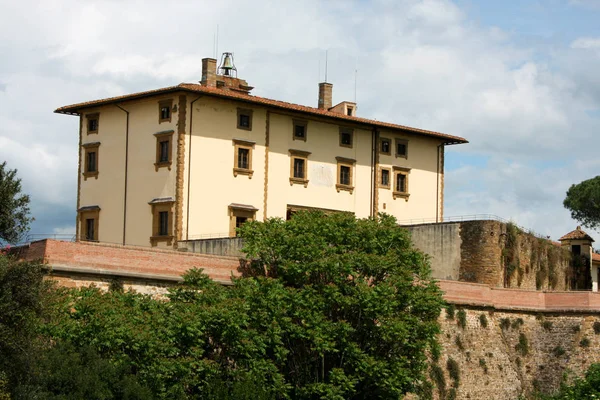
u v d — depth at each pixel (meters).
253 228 61.81
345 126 92.38
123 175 85.38
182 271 57.75
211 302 54.00
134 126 85.00
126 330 48.06
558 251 89.75
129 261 55.34
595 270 102.75
